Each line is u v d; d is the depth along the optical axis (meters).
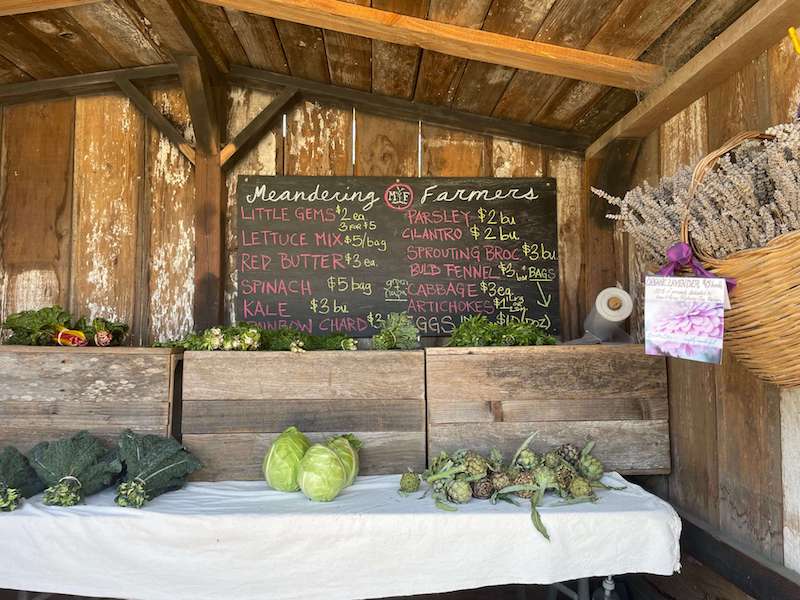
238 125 2.93
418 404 2.11
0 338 2.79
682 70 1.89
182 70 2.54
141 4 2.12
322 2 1.95
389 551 1.64
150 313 2.83
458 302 2.78
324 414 2.09
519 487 1.76
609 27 1.89
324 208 2.80
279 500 1.80
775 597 1.51
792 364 1.11
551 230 2.82
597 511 1.67
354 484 1.97
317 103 2.94
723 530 1.83
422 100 2.82
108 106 2.92
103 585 1.62
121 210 2.88
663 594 2.22
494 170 2.93
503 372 2.12
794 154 1.09
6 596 1.93
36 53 2.60
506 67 2.34
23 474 1.79
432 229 2.81
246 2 1.97
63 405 2.06
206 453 2.05
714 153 1.20
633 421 2.12
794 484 1.52
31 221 2.86
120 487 1.73
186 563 1.62
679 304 1.21
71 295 2.83
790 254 1.04
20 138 2.89
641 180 2.52
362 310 2.76
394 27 1.98
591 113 2.60
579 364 2.13
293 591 1.64
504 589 2.54
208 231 2.77
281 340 2.21
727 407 1.81
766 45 1.62
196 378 2.08
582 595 1.88
